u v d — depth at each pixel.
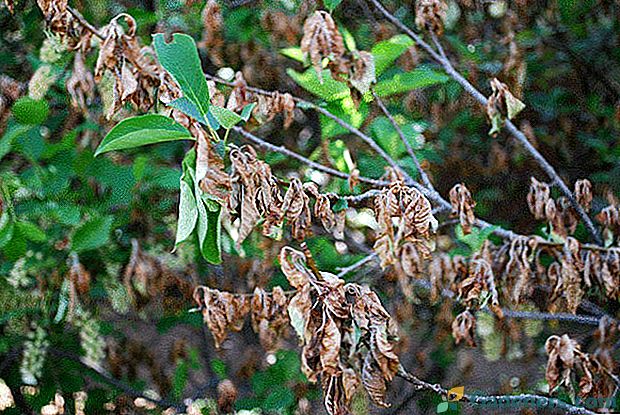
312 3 2.41
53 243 2.05
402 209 1.51
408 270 1.84
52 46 1.91
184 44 1.37
